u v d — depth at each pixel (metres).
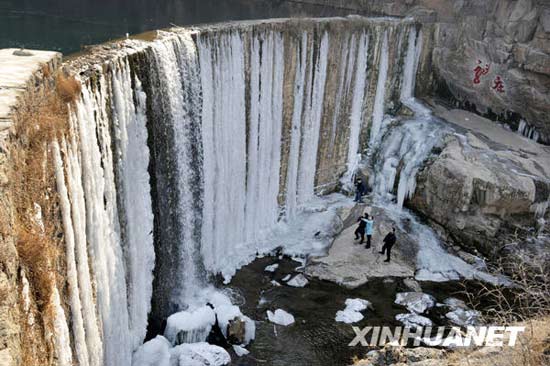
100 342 13.07
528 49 26.83
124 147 14.99
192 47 17.83
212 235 20.64
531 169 24.31
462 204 23.22
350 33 24.84
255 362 16.84
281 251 22.55
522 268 17.17
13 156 8.45
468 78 29.00
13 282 7.61
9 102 9.18
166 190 17.66
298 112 23.72
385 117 28.39
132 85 15.34
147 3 31.50
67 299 11.07
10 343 6.89
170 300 18.81
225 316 17.67
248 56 20.58
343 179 27.08
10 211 7.93
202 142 19.08
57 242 10.52
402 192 25.20
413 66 28.97
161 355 15.94
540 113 27.17
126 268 15.82
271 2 36.62
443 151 24.86
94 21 26.53
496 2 28.34
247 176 22.12
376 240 23.02
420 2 31.83
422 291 20.89
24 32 23.55
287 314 18.94
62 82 11.98
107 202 14.12
